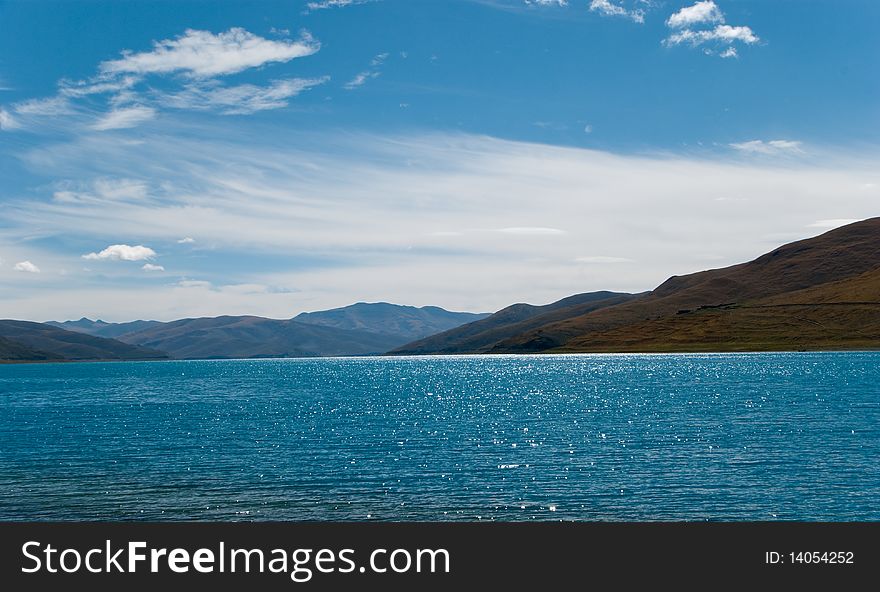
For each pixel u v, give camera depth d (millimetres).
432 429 86188
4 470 61250
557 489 50625
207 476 57469
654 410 103188
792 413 94375
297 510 46031
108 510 46625
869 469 55500
